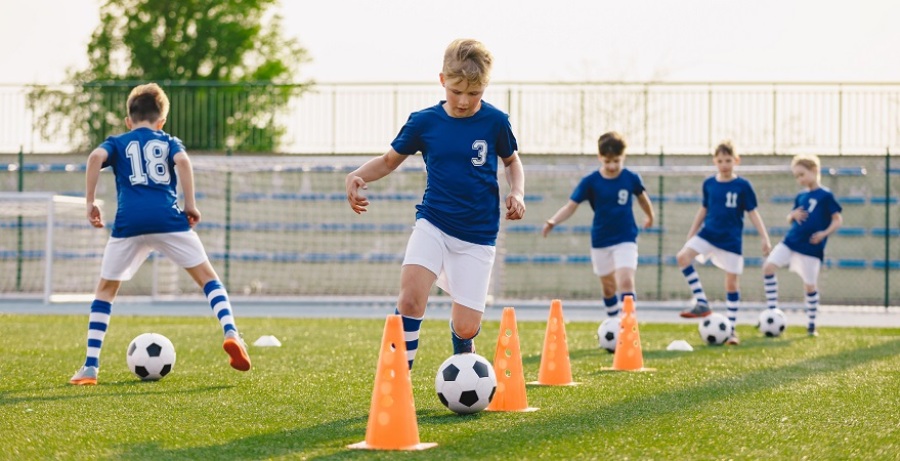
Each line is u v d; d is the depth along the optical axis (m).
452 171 7.60
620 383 9.23
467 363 7.27
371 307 27.12
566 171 27.17
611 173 13.90
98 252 31.89
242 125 34.00
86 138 34.25
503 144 7.88
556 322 9.25
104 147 9.15
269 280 31.67
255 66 54.56
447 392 7.21
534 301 29.27
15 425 6.80
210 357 11.62
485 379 7.25
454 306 7.74
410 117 7.83
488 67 7.32
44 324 17.70
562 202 31.22
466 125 7.67
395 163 7.91
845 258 30.16
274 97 33.88
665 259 30.36
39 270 31.86
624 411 7.43
